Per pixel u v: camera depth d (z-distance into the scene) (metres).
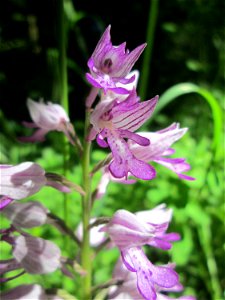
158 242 0.06
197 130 0.17
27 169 0.06
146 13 0.25
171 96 0.09
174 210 0.10
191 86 0.09
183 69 0.23
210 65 0.21
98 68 0.05
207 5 0.22
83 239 0.06
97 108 0.05
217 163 0.10
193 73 0.23
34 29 0.22
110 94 0.06
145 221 0.06
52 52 0.16
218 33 0.22
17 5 0.23
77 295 0.09
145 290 0.05
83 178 0.06
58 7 0.07
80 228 0.07
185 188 0.10
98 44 0.05
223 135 0.11
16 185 0.06
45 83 0.22
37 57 0.23
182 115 0.20
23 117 0.23
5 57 0.23
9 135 0.15
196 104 0.20
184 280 0.11
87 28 0.22
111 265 0.10
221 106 0.13
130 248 0.06
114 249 0.10
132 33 0.25
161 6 0.23
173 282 0.05
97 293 0.06
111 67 0.05
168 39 0.24
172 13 0.24
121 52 0.05
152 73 0.24
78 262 0.06
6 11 0.23
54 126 0.06
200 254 0.11
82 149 0.06
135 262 0.05
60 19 0.07
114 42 0.25
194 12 0.23
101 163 0.06
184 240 0.10
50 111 0.06
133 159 0.05
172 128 0.06
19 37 0.23
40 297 0.06
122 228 0.06
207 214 0.10
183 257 0.10
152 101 0.05
